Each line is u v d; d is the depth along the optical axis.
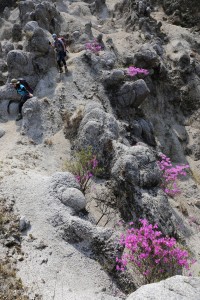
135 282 9.59
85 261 9.41
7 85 16.81
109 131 13.98
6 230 9.42
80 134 14.30
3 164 12.41
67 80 17.75
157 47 26.48
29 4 23.03
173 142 21.08
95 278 9.11
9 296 7.65
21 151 13.89
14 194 10.65
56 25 23.30
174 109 24.09
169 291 6.64
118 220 11.92
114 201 12.50
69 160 14.10
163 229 11.63
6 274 8.17
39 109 15.66
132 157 12.59
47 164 13.65
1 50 20.89
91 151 13.18
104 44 23.66
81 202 10.84
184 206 15.60
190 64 26.83
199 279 7.02
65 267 9.04
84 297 8.28
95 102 16.02
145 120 18.73
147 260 9.23
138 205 11.94
